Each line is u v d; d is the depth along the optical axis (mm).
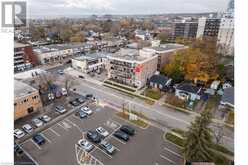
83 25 190000
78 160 29219
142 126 37844
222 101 44500
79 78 65125
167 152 30969
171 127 37781
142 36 134125
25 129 35719
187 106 46312
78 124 38312
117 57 60844
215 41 72875
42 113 42156
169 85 58344
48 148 31500
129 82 58938
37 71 60875
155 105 47062
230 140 34344
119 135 34219
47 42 112000
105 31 172000
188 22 121062
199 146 26562
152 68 63812
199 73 59312
